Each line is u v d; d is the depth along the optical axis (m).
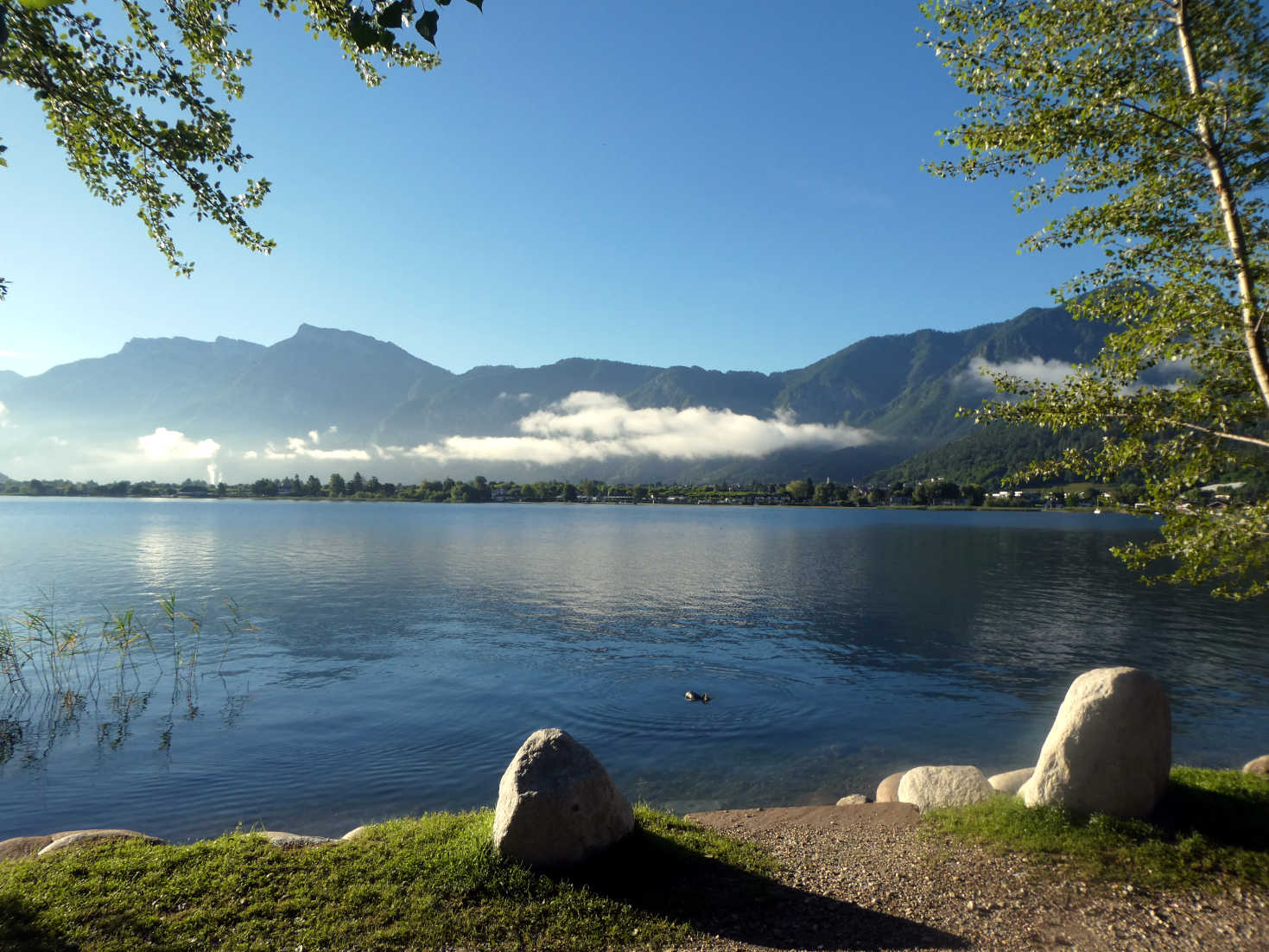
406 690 26.56
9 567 69.62
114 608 45.28
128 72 9.76
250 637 36.88
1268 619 45.19
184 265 11.29
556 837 9.76
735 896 9.59
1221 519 11.20
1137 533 151.25
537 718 23.30
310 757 19.47
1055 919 9.02
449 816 12.47
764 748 20.92
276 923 8.37
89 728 21.88
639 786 18.11
